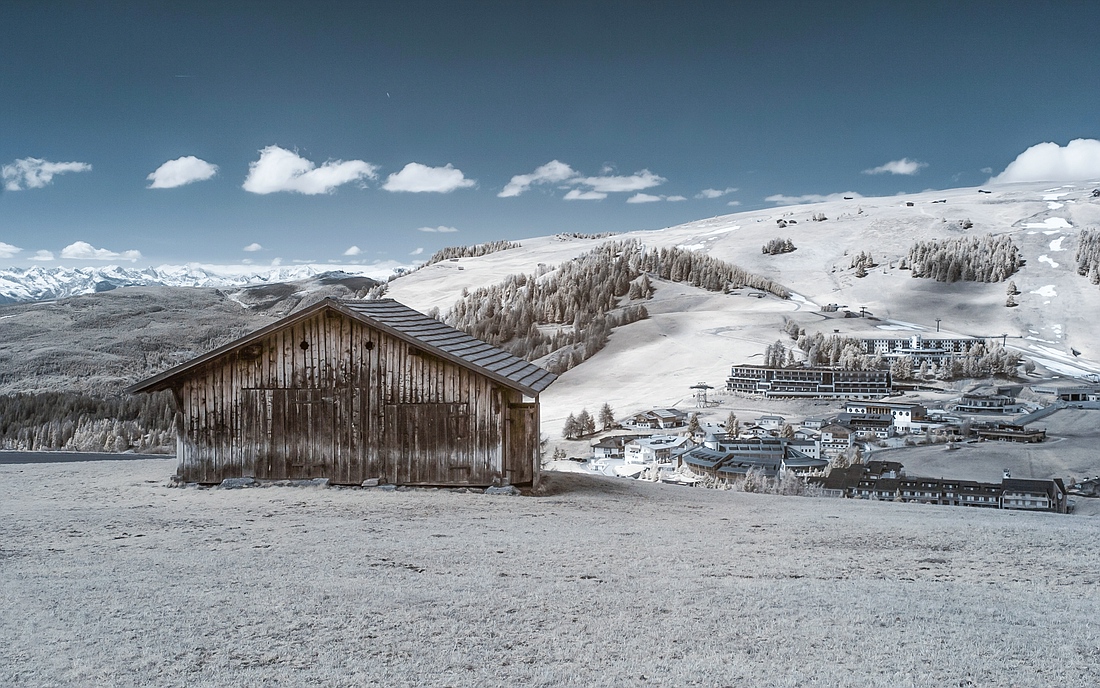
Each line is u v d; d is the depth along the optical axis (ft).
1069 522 75.25
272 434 84.48
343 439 83.97
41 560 43.93
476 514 66.85
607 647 30.81
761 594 39.40
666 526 63.10
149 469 96.84
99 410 399.85
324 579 40.37
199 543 50.14
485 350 95.04
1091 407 447.83
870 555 52.06
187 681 26.32
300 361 84.53
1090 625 34.88
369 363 83.87
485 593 38.32
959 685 27.20
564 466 377.50
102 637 30.32
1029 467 311.06
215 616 33.30
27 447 335.88
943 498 231.50
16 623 31.83
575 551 50.24
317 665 28.14
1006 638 32.55
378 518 63.26
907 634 32.99
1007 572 47.57
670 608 36.45
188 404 85.05
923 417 454.40
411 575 41.98
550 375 98.43
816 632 33.09
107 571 41.14
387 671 27.71
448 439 83.05
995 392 520.83
